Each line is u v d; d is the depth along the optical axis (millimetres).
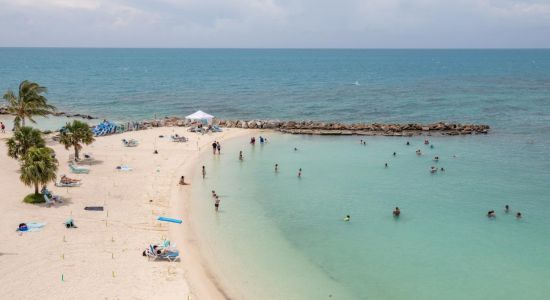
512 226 39500
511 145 70625
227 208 43062
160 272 30250
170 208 42062
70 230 35688
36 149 40656
